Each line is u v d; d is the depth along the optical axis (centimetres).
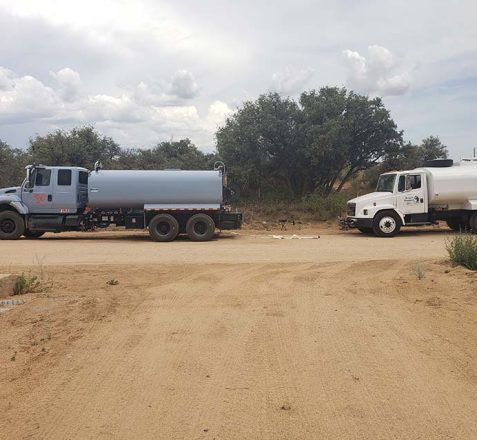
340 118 2955
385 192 2208
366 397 484
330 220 2759
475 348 612
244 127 3016
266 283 1046
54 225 2094
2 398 492
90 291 971
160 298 912
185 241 2066
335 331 694
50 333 697
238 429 426
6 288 931
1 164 3628
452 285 935
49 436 418
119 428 430
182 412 458
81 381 532
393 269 1201
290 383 521
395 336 667
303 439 408
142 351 624
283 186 3231
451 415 445
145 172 2102
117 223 2130
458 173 2180
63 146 3412
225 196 2194
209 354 610
